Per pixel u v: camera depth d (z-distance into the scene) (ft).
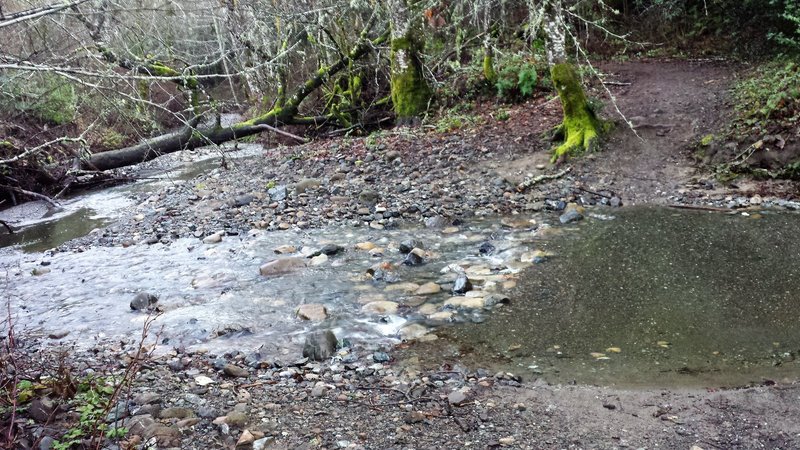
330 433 11.51
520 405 12.47
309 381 14.08
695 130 33.47
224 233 28.37
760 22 45.60
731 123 32.22
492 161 34.86
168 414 12.14
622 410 12.12
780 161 28.84
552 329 16.60
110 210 37.32
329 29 52.44
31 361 15.70
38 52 18.04
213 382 14.14
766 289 18.08
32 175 41.34
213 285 21.89
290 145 52.49
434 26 50.29
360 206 30.45
